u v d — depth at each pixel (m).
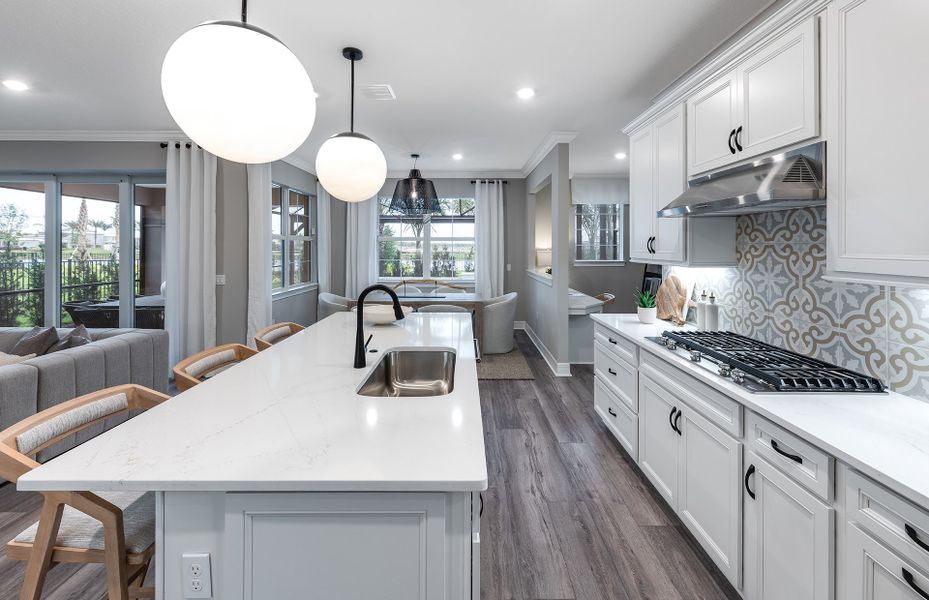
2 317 4.98
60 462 0.99
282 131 1.28
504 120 4.19
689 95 2.42
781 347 2.14
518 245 7.31
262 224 4.81
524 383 4.53
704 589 1.74
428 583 0.96
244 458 1.02
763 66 1.84
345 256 7.27
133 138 4.63
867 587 1.10
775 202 1.67
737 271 2.52
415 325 2.89
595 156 5.79
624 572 1.84
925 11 1.19
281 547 0.95
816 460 1.24
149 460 1.00
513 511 2.28
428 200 5.04
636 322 3.11
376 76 3.16
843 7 1.45
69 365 2.70
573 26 2.49
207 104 1.17
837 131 1.48
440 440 1.12
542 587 1.75
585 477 2.63
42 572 1.09
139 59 2.91
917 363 1.49
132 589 1.25
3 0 2.27
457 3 2.26
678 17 2.40
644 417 2.47
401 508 0.95
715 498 1.75
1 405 2.30
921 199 1.21
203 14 2.38
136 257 5.06
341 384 1.61
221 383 1.61
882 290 1.61
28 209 4.95
